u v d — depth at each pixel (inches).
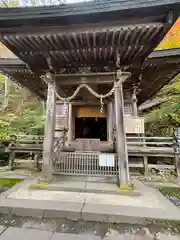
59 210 106.3
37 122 453.4
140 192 139.5
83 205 114.0
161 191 155.5
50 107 167.9
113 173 163.8
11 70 229.6
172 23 110.3
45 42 134.6
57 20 116.9
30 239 82.7
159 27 116.3
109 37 127.1
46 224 98.1
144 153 219.0
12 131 414.0
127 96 296.8
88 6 107.3
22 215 107.8
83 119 391.5
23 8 112.7
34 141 256.7
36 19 116.5
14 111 582.2
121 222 99.7
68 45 137.7
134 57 154.3
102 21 115.5
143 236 86.6
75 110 282.5
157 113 394.6
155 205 115.4
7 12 115.1
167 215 102.3
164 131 381.1
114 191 136.3
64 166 170.2
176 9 101.9
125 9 105.0
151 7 103.0
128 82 248.4
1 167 261.4
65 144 249.0
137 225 97.3
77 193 136.7
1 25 122.4
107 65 165.3
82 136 382.3
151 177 204.7
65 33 123.7
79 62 163.0
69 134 271.6
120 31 120.2
